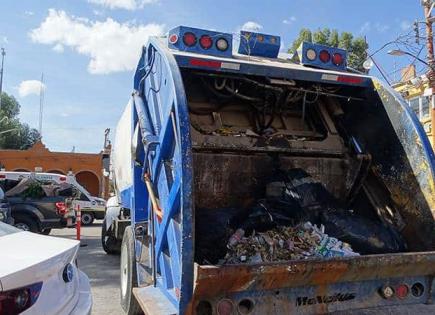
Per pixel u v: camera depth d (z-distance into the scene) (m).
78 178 46.34
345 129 5.56
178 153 3.81
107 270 9.19
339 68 5.43
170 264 4.08
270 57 5.61
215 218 4.27
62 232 17.34
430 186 4.49
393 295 4.09
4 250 3.42
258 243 4.20
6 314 2.82
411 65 21.44
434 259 4.04
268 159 5.20
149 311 3.89
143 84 5.49
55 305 3.24
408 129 4.77
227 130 5.18
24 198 13.52
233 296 3.55
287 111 5.68
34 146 45.53
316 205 4.69
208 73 4.80
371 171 5.21
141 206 5.21
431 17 17.78
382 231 4.54
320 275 3.68
